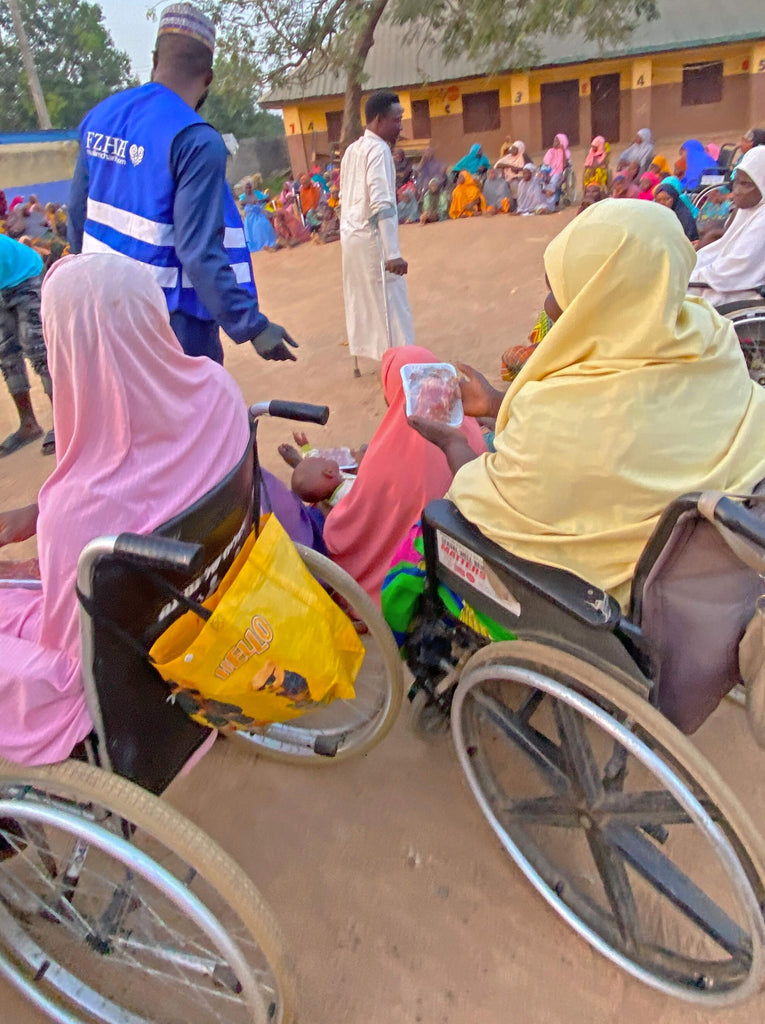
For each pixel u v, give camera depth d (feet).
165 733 6.25
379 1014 6.49
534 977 6.68
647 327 5.76
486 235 38.75
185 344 10.98
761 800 7.83
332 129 78.48
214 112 140.26
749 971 5.62
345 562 9.98
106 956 6.48
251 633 5.74
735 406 6.08
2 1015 6.69
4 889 6.57
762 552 4.78
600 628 5.46
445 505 6.84
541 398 5.98
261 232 45.29
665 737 5.46
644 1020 6.31
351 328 19.06
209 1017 6.49
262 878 7.60
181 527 5.29
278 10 50.37
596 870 7.47
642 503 5.76
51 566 5.20
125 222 10.35
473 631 7.35
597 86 74.43
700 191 33.55
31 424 17.70
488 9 49.08
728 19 70.44
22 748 5.41
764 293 14.03
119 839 5.28
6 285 15.99
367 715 8.50
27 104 120.57
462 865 7.62
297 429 16.93
